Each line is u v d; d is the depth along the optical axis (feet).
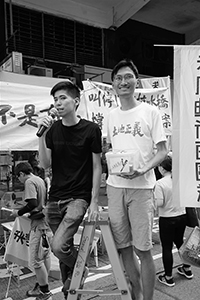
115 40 32.65
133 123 7.05
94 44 31.37
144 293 7.02
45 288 9.41
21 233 9.94
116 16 30.78
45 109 11.31
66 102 6.55
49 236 9.86
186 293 9.84
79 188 6.72
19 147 10.73
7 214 14.61
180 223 10.52
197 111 6.87
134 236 6.95
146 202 6.86
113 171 6.44
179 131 6.98
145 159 6.88
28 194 9.39
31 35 27.48
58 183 6.86
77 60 30.25
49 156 7.23
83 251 6.75
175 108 7.00
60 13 28.71
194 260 7.04
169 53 37.29
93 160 6.84
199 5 31.32
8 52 25.85
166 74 36.91
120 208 7.11
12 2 26.03
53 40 28.84
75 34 29.99
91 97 12.24
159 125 6.92
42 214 9.44
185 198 6.91
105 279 10.89
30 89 11.28
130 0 28.58
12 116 10.79
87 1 29.12
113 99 12.73
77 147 6.71
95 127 6.79
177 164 6.98
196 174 6.86
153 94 13.52
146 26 35.19
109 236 6.81
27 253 9.86
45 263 9.62
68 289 7.13
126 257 7.40
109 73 30.30
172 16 33.65
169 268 10.41
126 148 7.00
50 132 7.02
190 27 36.47
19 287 10.43
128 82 7.00
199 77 6.88
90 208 6.76
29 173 10.19
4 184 20.27
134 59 34.12
